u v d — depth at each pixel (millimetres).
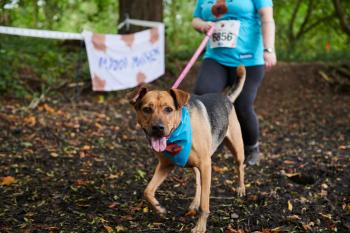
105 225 4562
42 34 8789
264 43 5824
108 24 16281
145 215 4910
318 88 13656
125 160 6828
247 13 5934
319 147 8023
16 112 8578
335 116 11094
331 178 6160
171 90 4551
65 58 11375
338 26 18359
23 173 5922
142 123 4543
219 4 6020
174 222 4793
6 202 4980
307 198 5441
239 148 5703
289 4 18109
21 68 10594
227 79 6230
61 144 7258
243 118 6254
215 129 5121
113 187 5676
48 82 10188
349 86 13828
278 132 9383
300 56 16688
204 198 4559
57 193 5340
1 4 7844
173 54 13781
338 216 4980
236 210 5121
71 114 8852
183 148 4516
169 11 19672
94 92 10539
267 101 12211
